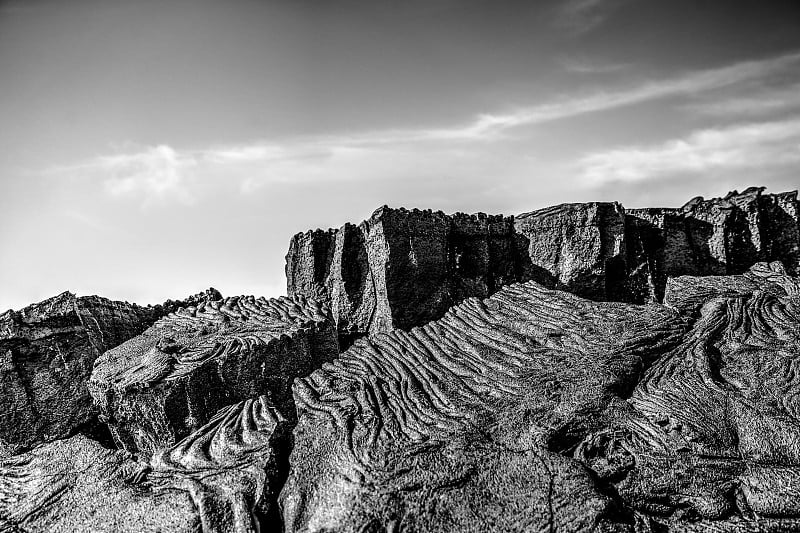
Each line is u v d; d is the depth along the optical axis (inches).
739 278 1024.2
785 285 972.6
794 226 1238.3
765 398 586.9
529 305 751.1
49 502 551.8
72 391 771.4
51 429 752.3
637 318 703.7
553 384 599.8
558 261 1106.7
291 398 690.8
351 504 488.4
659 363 649.0
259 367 678.5
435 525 478.6
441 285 1017.5
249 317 787.4
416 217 1003.3
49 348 770.8
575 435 553.3
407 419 577.9
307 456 553.0
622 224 1114.7
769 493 514.9
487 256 1091.3
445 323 737.0
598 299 1097.4
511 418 563.2
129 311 845.8
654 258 1188.5
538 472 505.0
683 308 743.1
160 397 620.7
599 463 533.6
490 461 520.7
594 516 469.4
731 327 695.1
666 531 508.1
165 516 505.0
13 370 742.5
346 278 1043.3
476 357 663.8
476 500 492.4
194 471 555.2
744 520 511.8
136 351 711.7
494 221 1131.3
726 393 597.6
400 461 518.6
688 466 532.1
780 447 544.1
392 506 485.4
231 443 575.8
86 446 614.9
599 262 1091.3
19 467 604.1
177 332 757.3
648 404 590.2
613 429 562.6
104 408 662.5
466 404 590.9
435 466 512.7
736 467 537.0
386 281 964.0
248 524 496.4
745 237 1224.2
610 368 616.7
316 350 756.0
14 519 541.6
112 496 540.4
